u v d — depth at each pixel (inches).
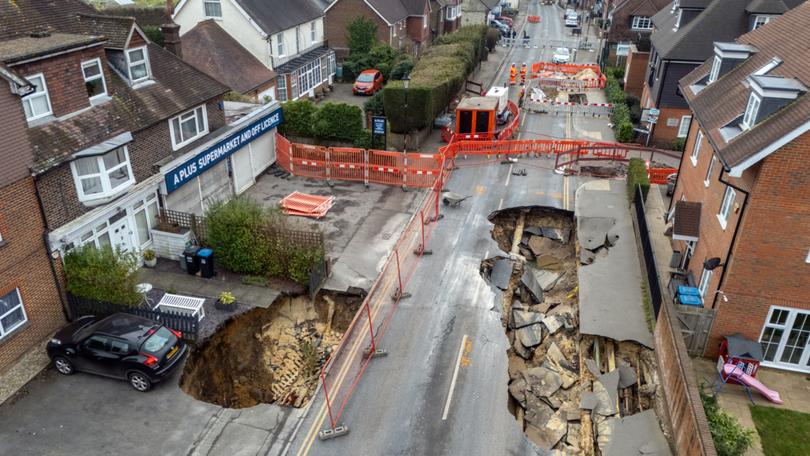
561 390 674.8
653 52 1605.6
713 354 705.0
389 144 1378.0
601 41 2418.8
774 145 580.4
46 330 691.4
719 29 1314.0
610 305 764.0
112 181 777.6
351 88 1948.8
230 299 746.8
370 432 585.6
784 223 617.6
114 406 612.7
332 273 854.5
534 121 1668.3
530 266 979.9
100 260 700.7
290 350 750.5
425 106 1311.5
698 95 892.6
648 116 1376.7
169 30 1026.1
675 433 560.1
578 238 957.8
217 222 820.6
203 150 943.0
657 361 668.7
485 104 1396.4
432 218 1039.6
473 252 935.7
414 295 816.9
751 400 639.1
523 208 1088.2
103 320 657.0
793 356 684.1
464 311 784.9
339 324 780.6
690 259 842.8
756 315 669.9
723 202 729.6
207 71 1411.2
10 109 610.5
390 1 2268.7
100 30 839.1
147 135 842.8
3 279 624.1
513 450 566.9
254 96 1497.3
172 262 864.9
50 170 667.4
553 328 779.4
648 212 1074.1
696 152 928.9
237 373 722.8
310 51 1859.0
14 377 635.5
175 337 649.0
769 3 1240.2
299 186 1160.8
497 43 2842.0
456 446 569.3
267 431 587.5
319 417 605.6
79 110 743.7
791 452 575.2
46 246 676.1
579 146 1336.1
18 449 555.5
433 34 2679.6
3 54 639.8
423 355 698.8
